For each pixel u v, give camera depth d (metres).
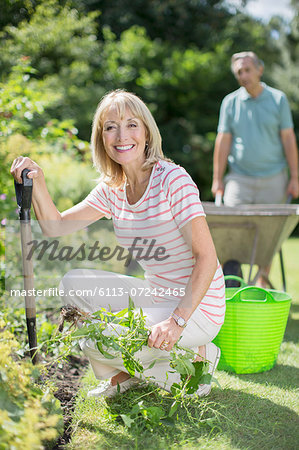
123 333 1.96
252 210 4.01
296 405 2.17
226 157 4.46
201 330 2.09
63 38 8.89
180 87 12.31
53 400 1.82
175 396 1.95
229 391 2.30
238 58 4.20
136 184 2.13
